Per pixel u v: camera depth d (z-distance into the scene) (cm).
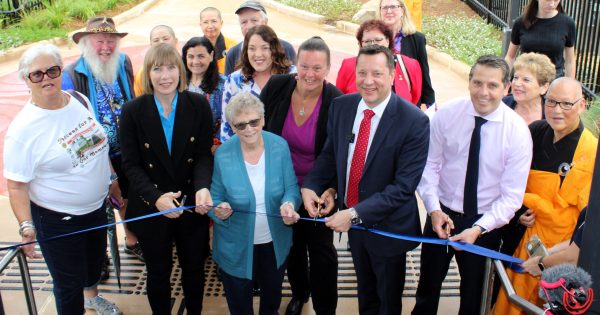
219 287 434
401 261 337
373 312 356
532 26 564
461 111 324
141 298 419
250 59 404
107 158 346
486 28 1198
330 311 382
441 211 327
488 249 308
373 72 296
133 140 338
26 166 306
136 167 341
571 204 313
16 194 308
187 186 351
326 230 362
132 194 350
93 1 1527
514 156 312
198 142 350
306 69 340
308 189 344
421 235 351
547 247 323
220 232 343
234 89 418
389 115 310
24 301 412
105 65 400
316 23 1426
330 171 348
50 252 331
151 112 333
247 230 336
